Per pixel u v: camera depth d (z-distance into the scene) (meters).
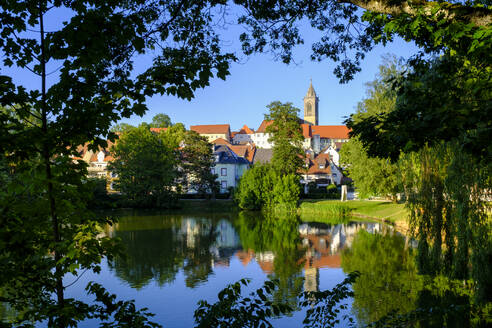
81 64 3.68
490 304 10.23
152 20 5.96
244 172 49.38
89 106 3.81
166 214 42.16
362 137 5.30
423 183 14.13
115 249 4.00
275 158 51.88
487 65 4.63
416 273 15.03
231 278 15.38
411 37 4.89
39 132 3.52
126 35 3.84
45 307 3.77
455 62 4.89
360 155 34.22
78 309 3.88
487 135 3.87
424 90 4.83
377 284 13.73
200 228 30.41
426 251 14.38
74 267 3.58
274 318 10.76
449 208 13.34
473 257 11.05
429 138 4.43
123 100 4.04
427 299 11.59
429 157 13.80
